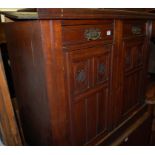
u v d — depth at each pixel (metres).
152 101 1.44
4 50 1.08
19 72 0.88
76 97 0.80
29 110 0.92
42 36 0.61
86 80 0.83
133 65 1.15
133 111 1.30
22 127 1.10
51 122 0.74
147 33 1.21
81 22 0.71
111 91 1.00
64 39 0.67
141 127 1.37
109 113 1.04
